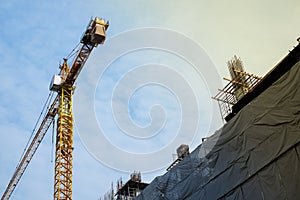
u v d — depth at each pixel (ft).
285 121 85.61
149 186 130.82
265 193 85.10
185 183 112.88
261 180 86.89
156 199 124.36
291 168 81.00
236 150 96.73
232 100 123.13
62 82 216.95
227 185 96.22
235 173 94.89
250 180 89.92
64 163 197.06
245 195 90.12
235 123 98.94
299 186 78.33
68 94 218.38
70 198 188.14
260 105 92.68
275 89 89.92
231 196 94.17
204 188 104.06
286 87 87.45
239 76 123.24
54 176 192.75
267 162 86.53
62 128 207.41
